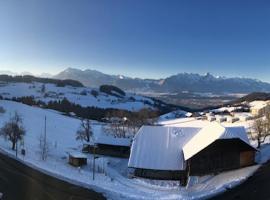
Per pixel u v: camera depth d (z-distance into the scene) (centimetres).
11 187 5897
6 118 14675
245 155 7925
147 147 8400
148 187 7038
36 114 17575
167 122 17750
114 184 6950
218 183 6775
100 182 6956
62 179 6725
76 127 16188
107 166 9231
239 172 7375
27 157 8656
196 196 6041
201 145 7775
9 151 9081
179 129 8869
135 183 7362
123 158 10656
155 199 5894
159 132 8769
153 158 8112
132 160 8125
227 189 6225
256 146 9500
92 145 11350
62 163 8831
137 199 5853
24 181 6322
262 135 10044
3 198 5312
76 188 6184
